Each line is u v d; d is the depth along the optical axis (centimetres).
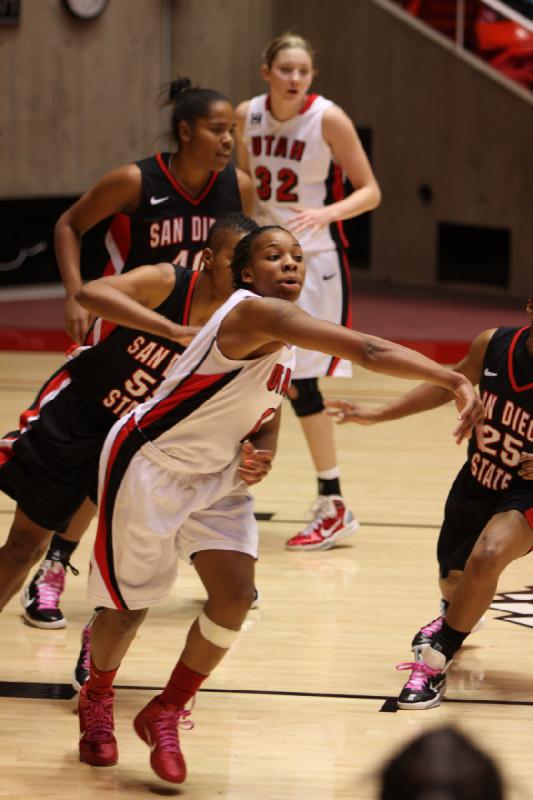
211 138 1148
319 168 1538
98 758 898
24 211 3797
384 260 4041
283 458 1975
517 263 3684
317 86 4069
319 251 1537
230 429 836
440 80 3769
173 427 834
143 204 1170
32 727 973
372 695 1048
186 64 3884
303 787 866
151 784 871
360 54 3941
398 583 1370
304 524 1609
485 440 1034
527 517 996
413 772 289
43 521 999
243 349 799
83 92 3691
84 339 1085
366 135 4016
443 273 3931
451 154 3784
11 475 1001
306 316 764
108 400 1022
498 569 988
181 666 862
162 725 863
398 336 3127
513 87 3609
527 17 3616
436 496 1739
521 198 3641
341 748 936
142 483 836
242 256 837
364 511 1662
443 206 3838
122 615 867
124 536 841
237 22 3975
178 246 1188
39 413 1034
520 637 1203
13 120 3581
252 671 1099
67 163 3703
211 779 878
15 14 3506
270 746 938
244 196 1229
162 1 3800
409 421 2239
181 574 1413
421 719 996
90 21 3666
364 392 2458
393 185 3959
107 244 1216
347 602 1302
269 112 1544
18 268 3838
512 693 1059
